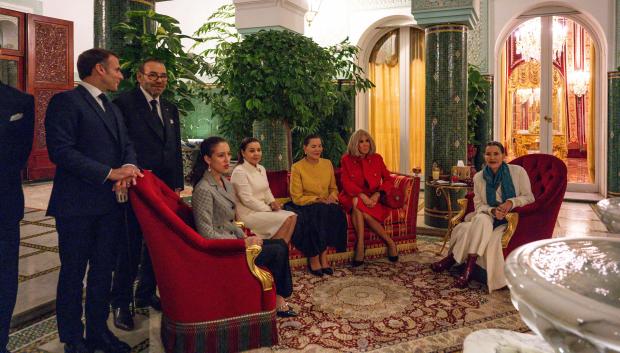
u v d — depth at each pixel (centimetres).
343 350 286
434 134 606
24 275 413
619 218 89
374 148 492
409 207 500
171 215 257
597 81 798
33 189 885
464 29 600
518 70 888
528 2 786
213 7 1011
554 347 50
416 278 422
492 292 384
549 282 50
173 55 449
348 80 834
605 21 747
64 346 275
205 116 1025
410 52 884
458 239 416
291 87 539
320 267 438
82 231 262
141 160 324
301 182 462
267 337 289
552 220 397
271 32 557
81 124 260
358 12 849
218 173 320
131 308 326
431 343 295
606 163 776
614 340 41
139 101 329
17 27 894
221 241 269
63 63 970
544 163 432
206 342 271
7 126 243
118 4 450
